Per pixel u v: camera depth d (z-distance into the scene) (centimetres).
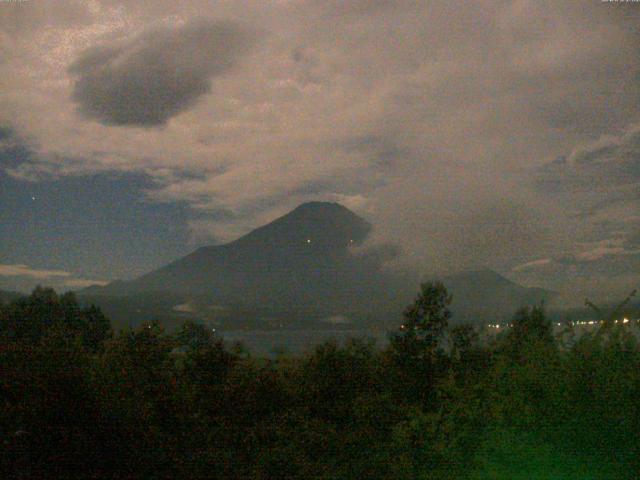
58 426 653
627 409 590
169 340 925
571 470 589
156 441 705
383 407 903
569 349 669
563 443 598
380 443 790
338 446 794
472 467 625
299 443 808
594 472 586
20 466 627
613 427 591
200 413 830
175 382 828
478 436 642
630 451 583
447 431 662
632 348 640
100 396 688
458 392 706
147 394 779
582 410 605
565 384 621
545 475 588
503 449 598
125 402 708
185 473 693
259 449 799
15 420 651
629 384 596
